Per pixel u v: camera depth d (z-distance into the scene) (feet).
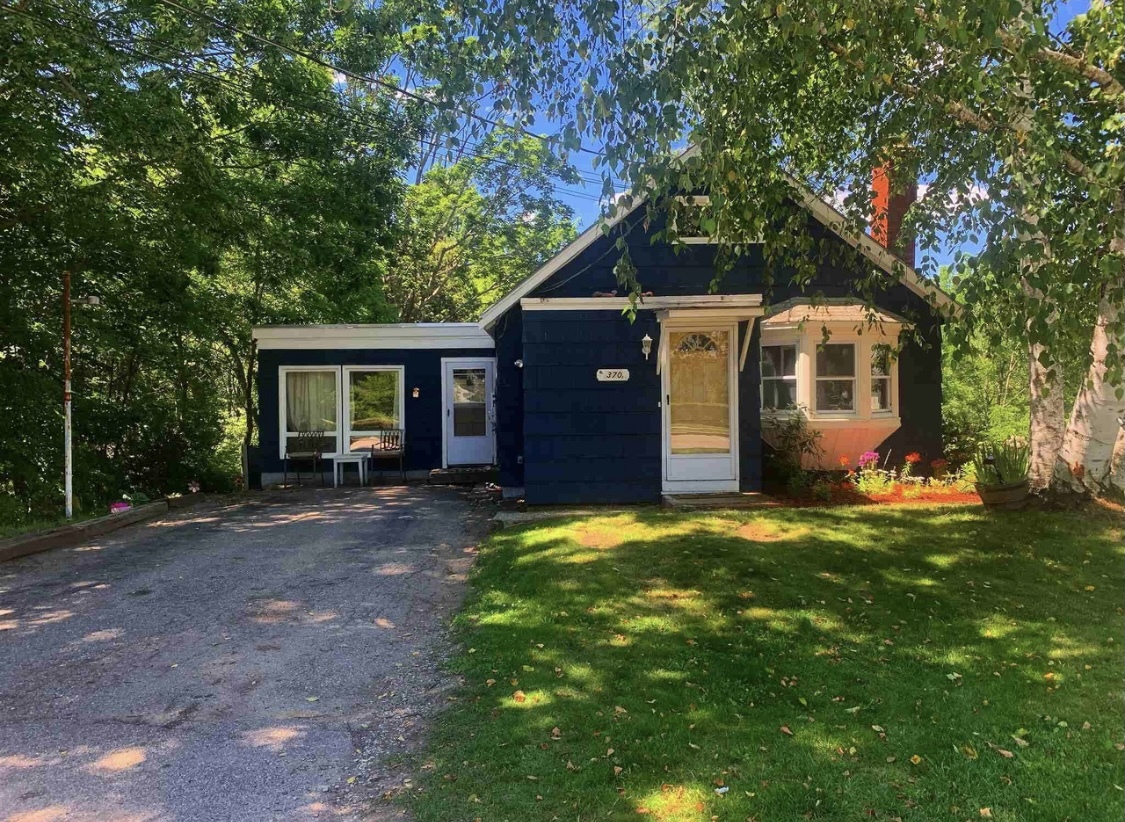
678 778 10.28
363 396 47.57
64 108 31.63
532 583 20.04
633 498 31.60
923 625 16.39
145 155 33.19
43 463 33.14
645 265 32.24
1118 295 14.29
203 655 15.79
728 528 25.11
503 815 9.52
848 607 17.54
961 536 23.32
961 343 14.12
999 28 14.28
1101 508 25.13
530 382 31.32
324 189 44.32
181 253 37.65
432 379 48.03
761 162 20.59
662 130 14.03
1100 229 15.28
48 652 15.96
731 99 16.81
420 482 47.03
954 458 37.11
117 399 43.04
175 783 10.59
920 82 17.95
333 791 10.35
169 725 12.50
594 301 31.27
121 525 31.17
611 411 31.55
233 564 24.00
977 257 13.76
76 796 10.24
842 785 10.06
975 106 16.24
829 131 22.44
